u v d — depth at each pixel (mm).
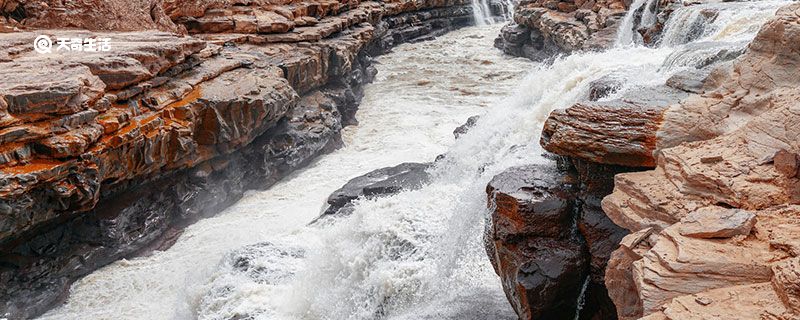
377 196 13414
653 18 20656
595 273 7457
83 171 12062
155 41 16953
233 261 11695
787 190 5605
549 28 29094
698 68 9469
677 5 18047
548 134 8312
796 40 6797
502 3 43656
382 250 10336
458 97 25656
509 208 8109
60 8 18438
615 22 25469
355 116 23656
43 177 11227
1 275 12055
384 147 20609
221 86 16781
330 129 20438
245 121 16422
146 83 14852
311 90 21766
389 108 24531
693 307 4684
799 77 6785
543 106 12391
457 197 10977
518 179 8570
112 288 13234
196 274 12695
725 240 5262
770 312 4461
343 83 23531
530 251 7820
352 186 14398
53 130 11680
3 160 11000
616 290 6012
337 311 10117
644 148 7305
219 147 16141
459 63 31547
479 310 8703
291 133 18688
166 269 13852
